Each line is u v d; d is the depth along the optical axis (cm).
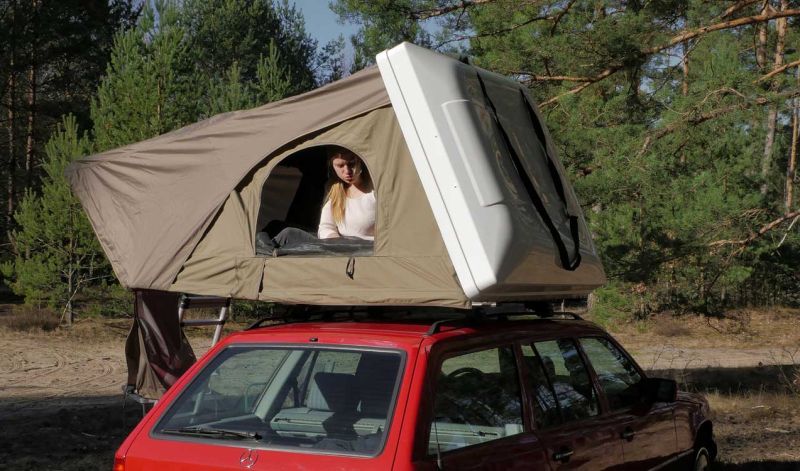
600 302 1485
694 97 1177
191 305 686
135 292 648
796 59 1165
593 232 1188
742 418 1150
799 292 2919
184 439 360
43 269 2217
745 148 1424
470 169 399
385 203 427
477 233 387
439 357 358
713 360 2025
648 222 1173
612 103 1234
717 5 1200
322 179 607
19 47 2866
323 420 350
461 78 430
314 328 391
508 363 407
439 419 344
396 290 412
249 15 3884
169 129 2141
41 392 1381
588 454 437
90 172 554
